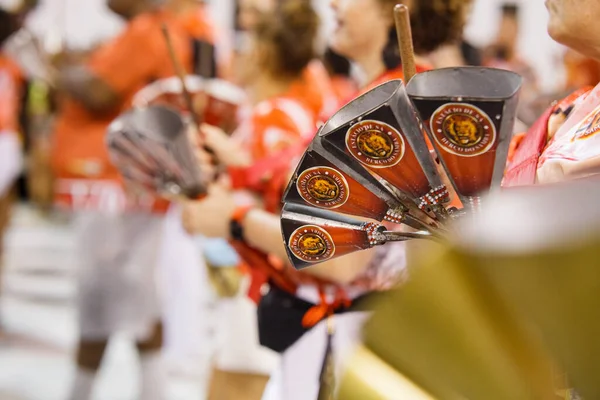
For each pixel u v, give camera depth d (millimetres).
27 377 5789
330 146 1734
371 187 1752
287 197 1792
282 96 3490
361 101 1731
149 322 4758
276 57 3537
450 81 1690
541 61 6332
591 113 1802
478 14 6840
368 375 1401
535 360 1335
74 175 4734
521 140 2076
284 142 3287
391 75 2480
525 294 1284
